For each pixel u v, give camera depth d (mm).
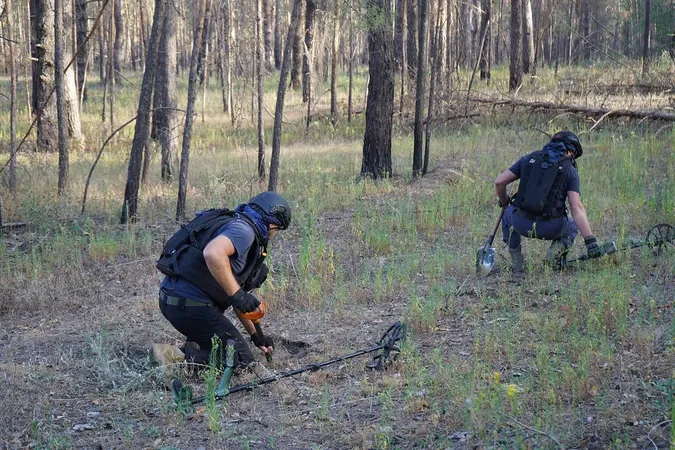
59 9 11773
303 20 26797
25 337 6383
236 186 12266
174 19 15594
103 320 6594
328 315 6398
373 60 13141
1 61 21859
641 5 29297
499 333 5438
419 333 5793
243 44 23422
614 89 19703
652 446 3619
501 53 39250
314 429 4297
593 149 14258
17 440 4316
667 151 12781
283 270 7730
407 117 20438
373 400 4586
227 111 27000
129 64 51188
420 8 12625
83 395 5031
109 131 23000
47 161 15359
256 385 4895
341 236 9125
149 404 4805
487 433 3947
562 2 38688
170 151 14453
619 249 6715
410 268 7422
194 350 5297
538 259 7191
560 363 4793
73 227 10211
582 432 3852
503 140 16406
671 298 5840
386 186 12078
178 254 4906
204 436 4289
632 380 4410
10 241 9719
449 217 9516
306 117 24500
